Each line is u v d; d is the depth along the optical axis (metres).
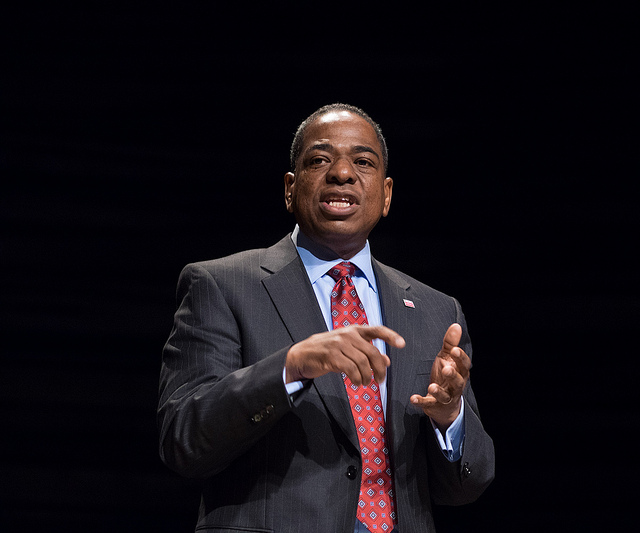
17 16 13.88
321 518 4.96
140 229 14.14
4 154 13.87
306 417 5.17
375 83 14.41
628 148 14.12
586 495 13.62
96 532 13.20
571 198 14.24
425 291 6.30
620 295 14.06
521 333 14.12
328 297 5.83
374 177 5.94
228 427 4.82
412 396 5.12
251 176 14.39
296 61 14.40
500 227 14.30
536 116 14.26
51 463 13.35
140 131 14.28
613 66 14.05
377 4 14.31
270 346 5.39
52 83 14.05
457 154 14.40
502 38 14.20
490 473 5.61
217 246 14.20
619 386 13.88
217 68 14.37
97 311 13.84
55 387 13.55
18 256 13.78
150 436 13.60
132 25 14.16
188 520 13.33
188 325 5.51
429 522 5.45
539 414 13.91
